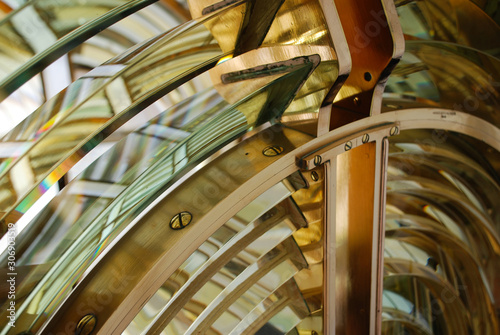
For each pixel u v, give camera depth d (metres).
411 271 0.56
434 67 0.51
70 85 0.32
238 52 0.37
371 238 0.44
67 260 0.34
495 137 0.51
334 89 0.38
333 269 0.42
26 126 0.31
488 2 0.49
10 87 0.31
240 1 0.34
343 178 0.45
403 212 0.55
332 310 0.43
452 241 0.58
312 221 0.41
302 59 0.37
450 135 0.52
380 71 0.40
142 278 0.32
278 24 0.39
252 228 0.40
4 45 0.30
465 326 0.59
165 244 0.33
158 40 0.32
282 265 0.42
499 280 0.59
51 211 0.33
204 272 0.39
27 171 0.31
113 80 0.31
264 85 0.37
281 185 0.39
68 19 0.31
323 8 0.35
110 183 0.35
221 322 0.40
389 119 0.43
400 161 0.53
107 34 0.32
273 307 0.43
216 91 0.36
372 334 0.47
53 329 0.31
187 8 0.35
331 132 0.40
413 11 0.47
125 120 0.33
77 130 0.32
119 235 0.35
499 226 0.59
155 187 0.36
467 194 0.56
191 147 0.37
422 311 0.59
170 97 0.35
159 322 0.37
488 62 0.51
